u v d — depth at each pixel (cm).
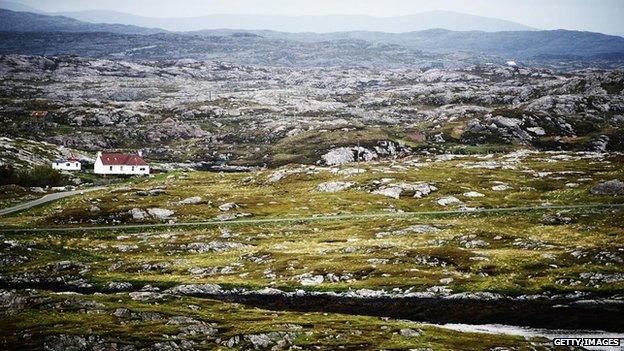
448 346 6278
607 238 10888
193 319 7200
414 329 6875
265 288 9450
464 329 7362
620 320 7338
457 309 8138
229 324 7119
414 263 10231
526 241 11119
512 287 8694
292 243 12381
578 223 12662
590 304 7938
